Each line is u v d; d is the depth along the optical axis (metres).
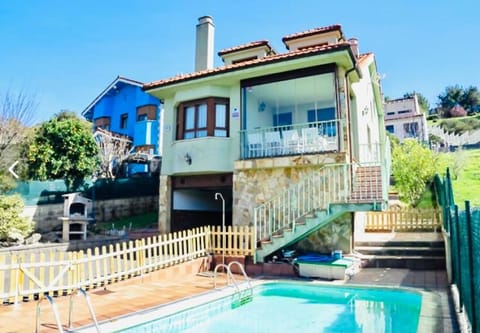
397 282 9.42
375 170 13.16
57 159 18.83
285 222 12.03
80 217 14.43
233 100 14.05
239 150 13.54
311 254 11.73
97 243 14.08
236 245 11.45
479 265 4.67
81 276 8.45
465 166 26.62
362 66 15.87
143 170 26.09
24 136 19.67
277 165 12.43
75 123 19.88
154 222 19.03
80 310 7.00
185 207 15.71
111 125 31.16
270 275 10.73
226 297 8.22
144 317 6.59
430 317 6.27
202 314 7.54
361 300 8.66
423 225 15.31
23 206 14.35
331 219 10.83
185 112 14.84
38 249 12.14
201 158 13.74
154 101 28.41
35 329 5.89
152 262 9.98
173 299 7.84
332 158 11.66
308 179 11.91
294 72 12.94
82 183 19.33
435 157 22.25
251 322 7.14
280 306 8.30
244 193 13.08
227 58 18.64
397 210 15.74
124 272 9.28
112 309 7.05
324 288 9.19
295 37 17.31
